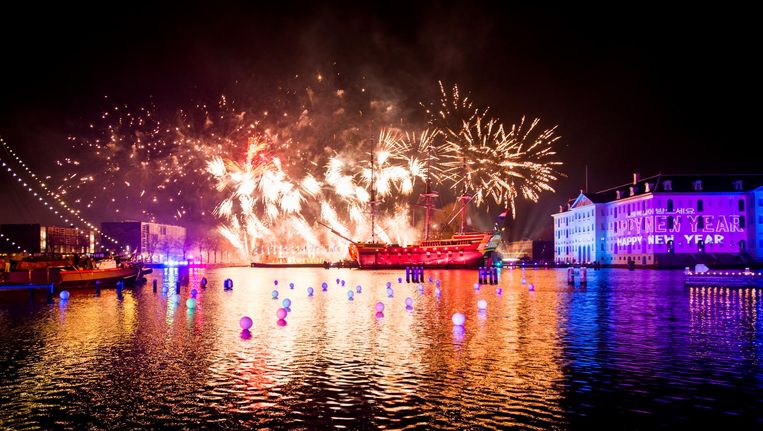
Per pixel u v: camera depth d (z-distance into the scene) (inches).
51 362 816.9
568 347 911.0
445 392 648.4
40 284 2222.0
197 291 2278.5
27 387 682.2
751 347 907.4
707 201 5064.0
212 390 662.5
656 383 685.9
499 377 714.2
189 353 874.8
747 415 571.5
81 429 542.9
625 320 1241.4
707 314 1360.7
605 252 5885.8
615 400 617.9
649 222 5128.0
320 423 551.5
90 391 662.5
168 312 1485.0
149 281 3233.3
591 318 1284.4
